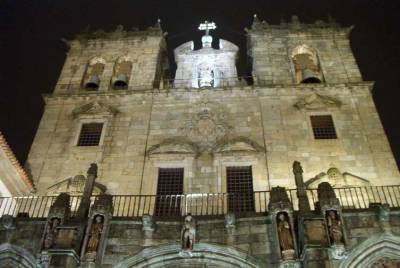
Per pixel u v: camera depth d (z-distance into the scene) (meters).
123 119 30.78
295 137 28.70
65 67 35.41
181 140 29.05
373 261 19.53
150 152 28.41
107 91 32.47
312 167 27.08
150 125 30.19
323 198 20.38
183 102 31.39
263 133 29.03
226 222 20.88
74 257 19.50
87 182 22.98
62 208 21.22
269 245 20.14
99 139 29.89
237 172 27.23
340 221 19.66
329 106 30.31
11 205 25.78
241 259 19.97
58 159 28.80
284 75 33.06
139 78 33.91
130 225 21.28
